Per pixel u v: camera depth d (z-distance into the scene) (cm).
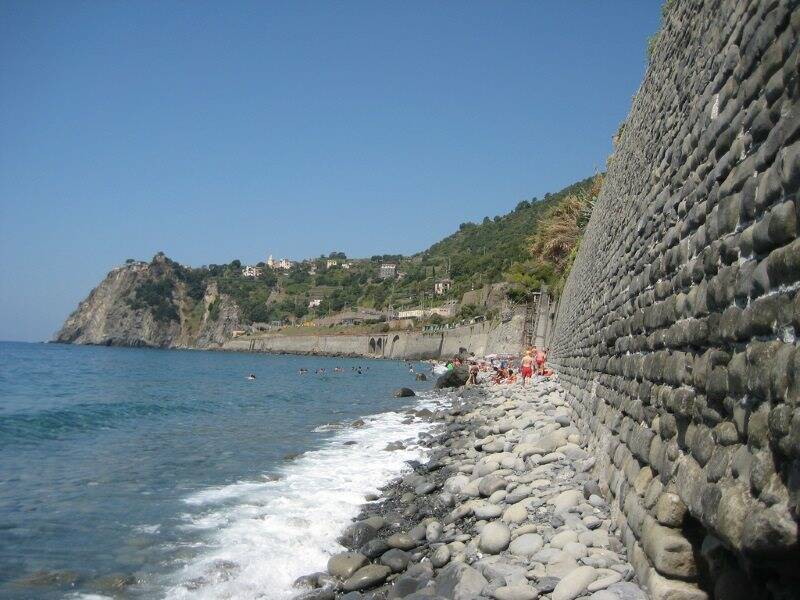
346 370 7538
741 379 358
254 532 873
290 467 1343
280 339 16412
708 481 394
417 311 14238
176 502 1044
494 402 2275
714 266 426
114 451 1609
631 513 562
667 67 684
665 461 500
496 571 600
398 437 1788
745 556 329
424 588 626
